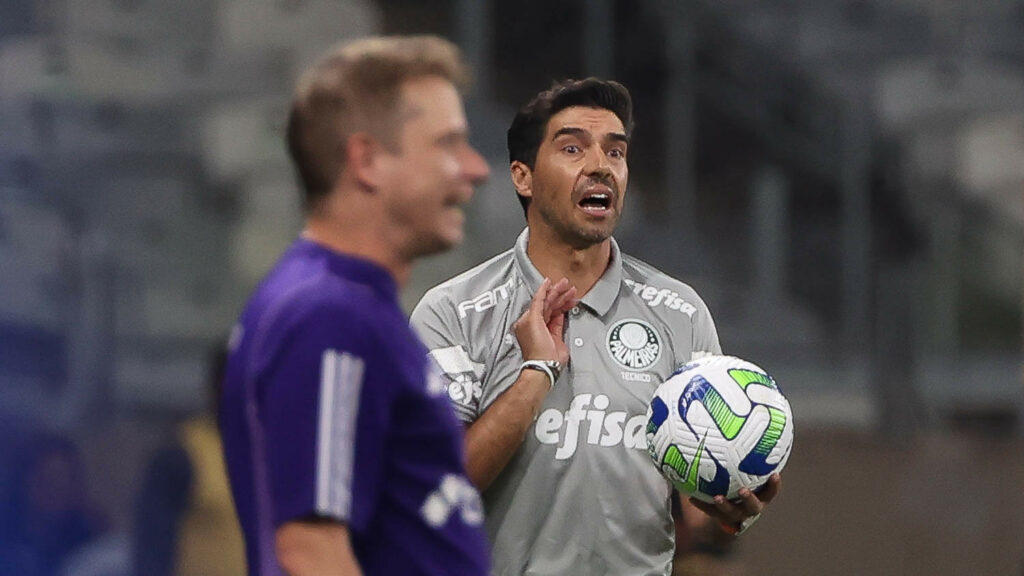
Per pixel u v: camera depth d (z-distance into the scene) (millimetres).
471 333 10852
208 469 17719
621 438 10688
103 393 25641
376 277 7168
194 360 26844
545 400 10711
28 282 26203
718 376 10359
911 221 33375
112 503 22719
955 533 23984
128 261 27344
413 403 7102
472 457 10156
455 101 7391
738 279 32156
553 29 33188
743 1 35438
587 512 10594
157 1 29844
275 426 6777
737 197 33125
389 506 7113
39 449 23266
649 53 33500
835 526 23562
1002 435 29547
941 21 37000
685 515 11867
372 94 7195
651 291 11273
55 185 27656
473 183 7461
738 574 13328
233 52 30109
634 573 10664
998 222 33500
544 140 10938
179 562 17594
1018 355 31516
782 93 34719
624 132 11055
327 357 6805
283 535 6750
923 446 24469
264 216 28359
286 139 7469
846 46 36281
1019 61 36469
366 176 7191
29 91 28375
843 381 30125
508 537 10625
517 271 11133
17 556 21656
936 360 31016
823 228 33031
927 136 35031
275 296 7102
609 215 10859
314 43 30531
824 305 32031
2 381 24797
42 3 29078
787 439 10266
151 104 29078
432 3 32031
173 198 28219
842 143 34219
